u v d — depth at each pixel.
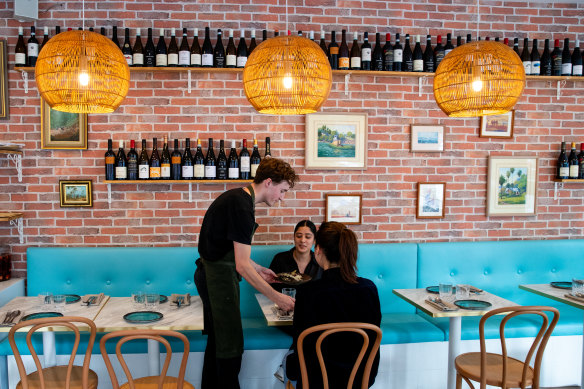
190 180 3.57
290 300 2.64
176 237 3.77
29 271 3.52
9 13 3.59
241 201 2.59
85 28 3.65
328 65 2.29
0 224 3.68
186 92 3.73
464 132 4.00
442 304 2.91
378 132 3.92
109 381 3.12
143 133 3.72
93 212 3.72
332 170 3.88
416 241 4.01
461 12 3.96
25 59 3.58
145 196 3.74
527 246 3.91
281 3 3.79
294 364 2.24
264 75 2.22
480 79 2.38
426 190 3.98
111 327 2.51
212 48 3.73
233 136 3.78
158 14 3.69
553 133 4.10
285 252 3.38
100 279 3.54
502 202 4.08
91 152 3.69
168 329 2.54
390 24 3.90
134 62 3.58
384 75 3.84
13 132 3.64
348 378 2.14
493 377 2.66
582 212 4.14
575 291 3.21
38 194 3.68
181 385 2.31
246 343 3.13
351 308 2.13
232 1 3.75
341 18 3.85
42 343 3.08
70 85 2.19
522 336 3.37
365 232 3.95
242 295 3.62
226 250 2.63
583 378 3.02
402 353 3.26
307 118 3.82
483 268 3.86
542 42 4.05
